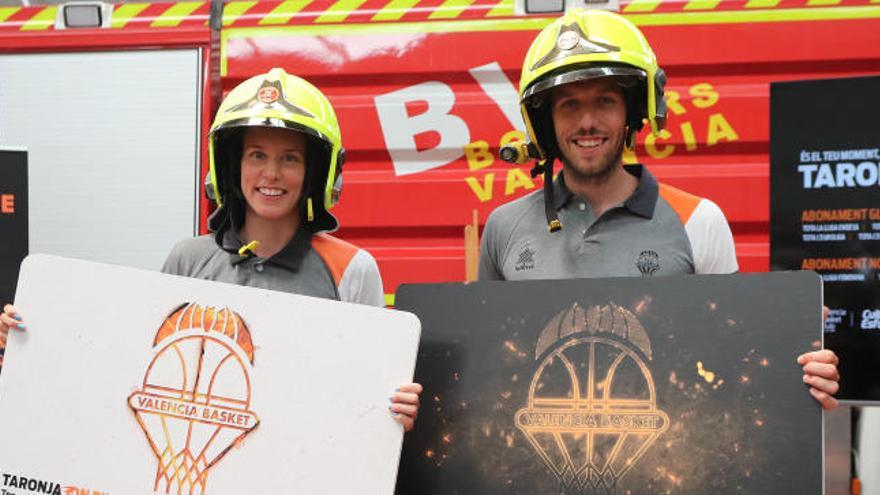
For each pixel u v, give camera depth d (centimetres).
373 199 422
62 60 445
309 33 430
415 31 422
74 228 439
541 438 249
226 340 259
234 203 291
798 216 330
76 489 257
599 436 245
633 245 273
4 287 346
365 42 425
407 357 252
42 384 263
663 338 246
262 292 260
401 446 250
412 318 253
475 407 254
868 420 383
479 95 419
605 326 251
